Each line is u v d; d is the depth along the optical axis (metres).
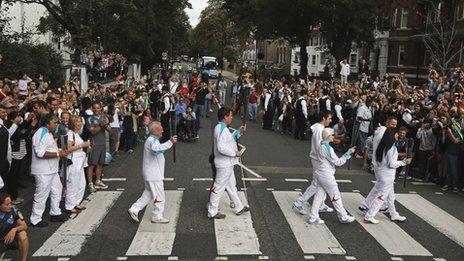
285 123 20.86
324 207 10.16
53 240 8.30
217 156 9.51
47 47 25.36
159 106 20.69
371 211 9.56
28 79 17.16
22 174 11.70
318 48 51.97
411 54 42.06
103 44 34.69
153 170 9.10
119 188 11.66
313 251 8.05
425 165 13.45
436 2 36.66
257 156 15.92
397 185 12.73
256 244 8.28
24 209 9.89
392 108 15.21
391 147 9.39
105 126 11.34
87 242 8.24
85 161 10.43
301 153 16.70
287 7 36.28
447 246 8.51
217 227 9.06
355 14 33.69
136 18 38.53
